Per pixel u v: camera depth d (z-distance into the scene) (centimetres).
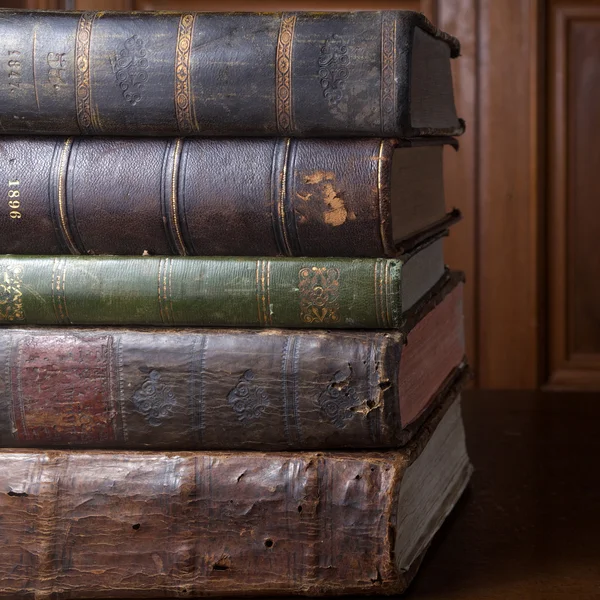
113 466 86
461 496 108
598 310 179
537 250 176
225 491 85
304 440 86
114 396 87
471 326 178
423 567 90
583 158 177
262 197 85
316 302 85
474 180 176
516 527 100
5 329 88
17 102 87
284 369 85
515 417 146
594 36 176
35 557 86
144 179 87
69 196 87
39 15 87
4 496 86
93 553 86
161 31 86
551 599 83
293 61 84
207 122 85
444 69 100
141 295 87
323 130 84
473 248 177
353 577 84
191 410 86
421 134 89
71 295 87
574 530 98
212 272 87
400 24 83
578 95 176
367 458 85
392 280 84
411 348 90
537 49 174
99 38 86
